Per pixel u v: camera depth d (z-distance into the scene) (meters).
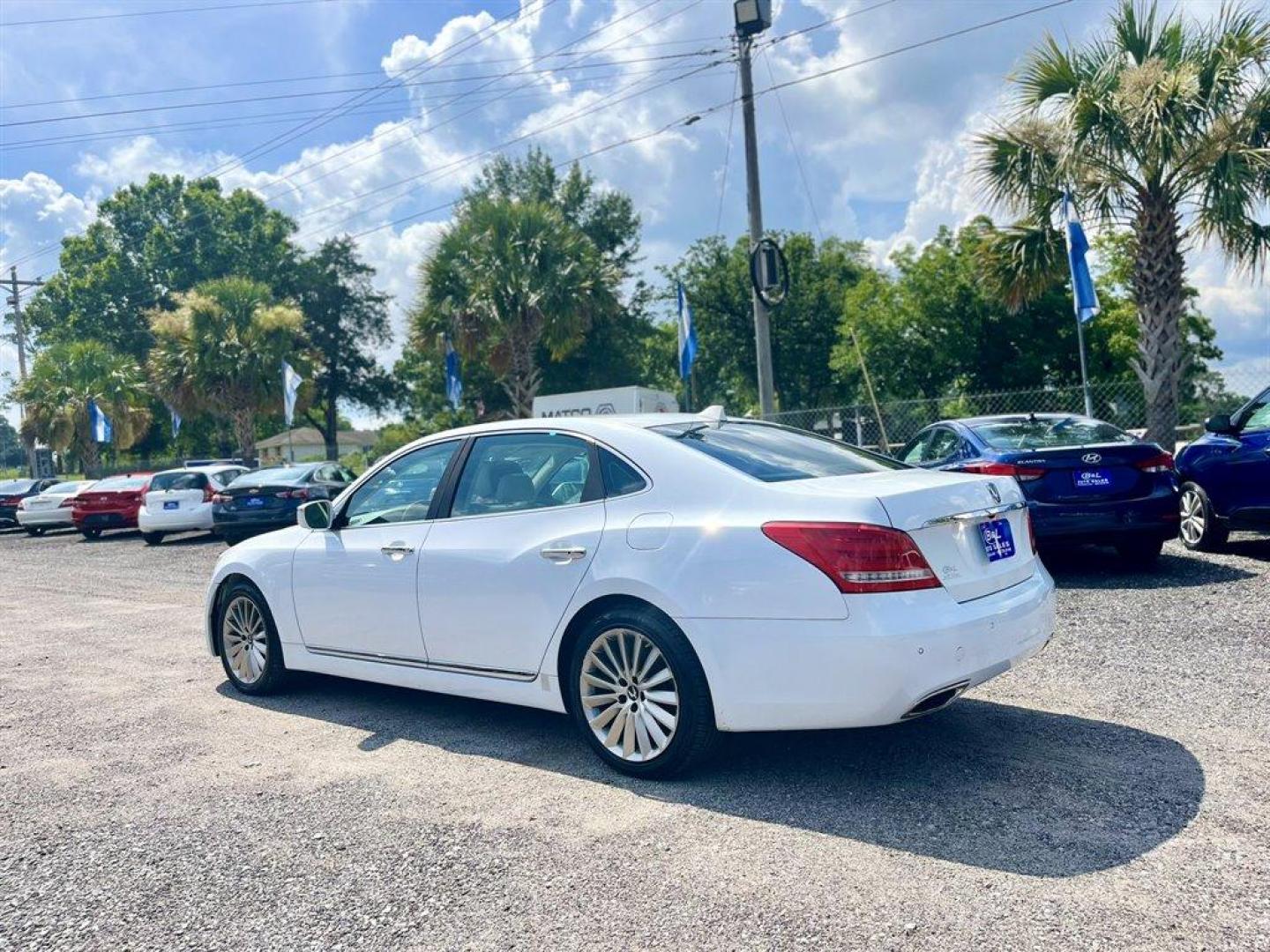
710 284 38.91
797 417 17.25
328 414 54.12
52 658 7.19
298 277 50.91
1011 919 2.76
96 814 3.91
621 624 3.97
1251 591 7.07
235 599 5.75
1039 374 30.31
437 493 4.88
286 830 3.65
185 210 50.81
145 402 37.75
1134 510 7.65
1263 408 8.23
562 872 3.20
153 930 2.94
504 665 4.42
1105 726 4.40
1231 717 4.44
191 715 5.36
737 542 3.73
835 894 2.95
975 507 3.89
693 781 3.96
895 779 3.87
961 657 3.57
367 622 4.99
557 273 22.38
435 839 3.51
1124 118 11.50
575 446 4.44
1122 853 3.14
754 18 14.88
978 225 14.85
